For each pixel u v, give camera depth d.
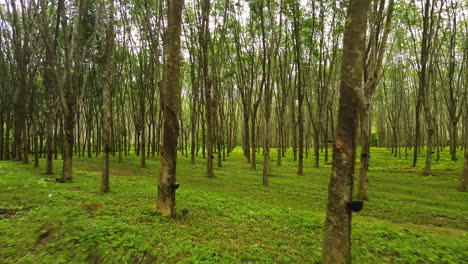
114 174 14.32
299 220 6.63
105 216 6.10
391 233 5.91
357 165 21.08
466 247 5.24
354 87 3.86
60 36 15.34
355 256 4.70
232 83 27.45
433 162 22.19
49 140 12.69
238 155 31.52
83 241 4.85
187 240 5.10
